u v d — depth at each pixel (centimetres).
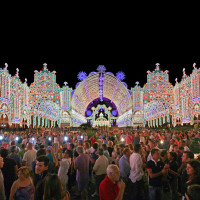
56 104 4844
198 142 1549
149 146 915
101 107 7644
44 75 4866
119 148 903
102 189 430
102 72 4900
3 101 3331
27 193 435
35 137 1798
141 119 4844
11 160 601
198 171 430
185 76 4066
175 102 4609
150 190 571
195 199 320
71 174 859
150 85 4884
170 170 654
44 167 477
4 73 3359
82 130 3703
